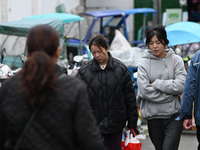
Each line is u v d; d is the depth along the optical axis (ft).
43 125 18.49
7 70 49.73
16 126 18.63
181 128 37.19
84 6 129.29
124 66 35.99
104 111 35.40
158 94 36.78
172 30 58.59
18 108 18.70
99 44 34.55
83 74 35.76
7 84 19.54
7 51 56.34
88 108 19.03
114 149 36.29
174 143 36.50
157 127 37.76
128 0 129.80
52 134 18.48
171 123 37.17
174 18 121.19
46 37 19.39
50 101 18.58
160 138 37.96
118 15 95.35
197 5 131.23
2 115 19.15
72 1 120.06
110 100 35.29
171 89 36.40
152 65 37.99
